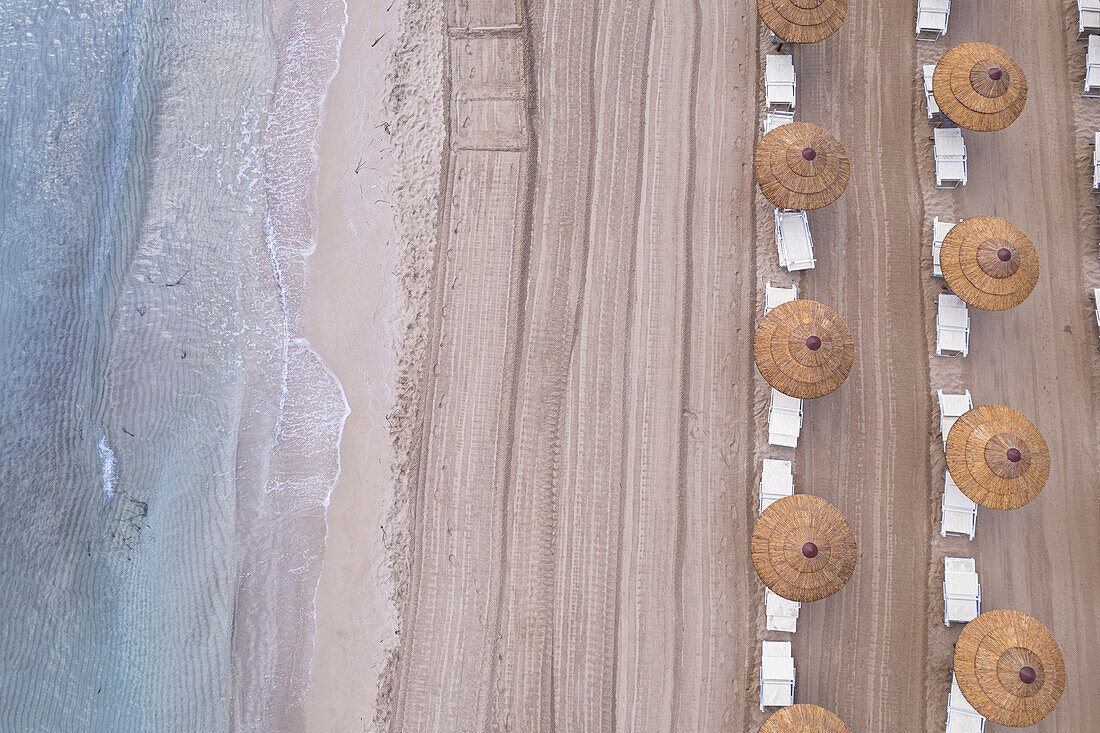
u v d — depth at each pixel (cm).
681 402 948
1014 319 934
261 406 1016
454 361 984
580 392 960
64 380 1025
